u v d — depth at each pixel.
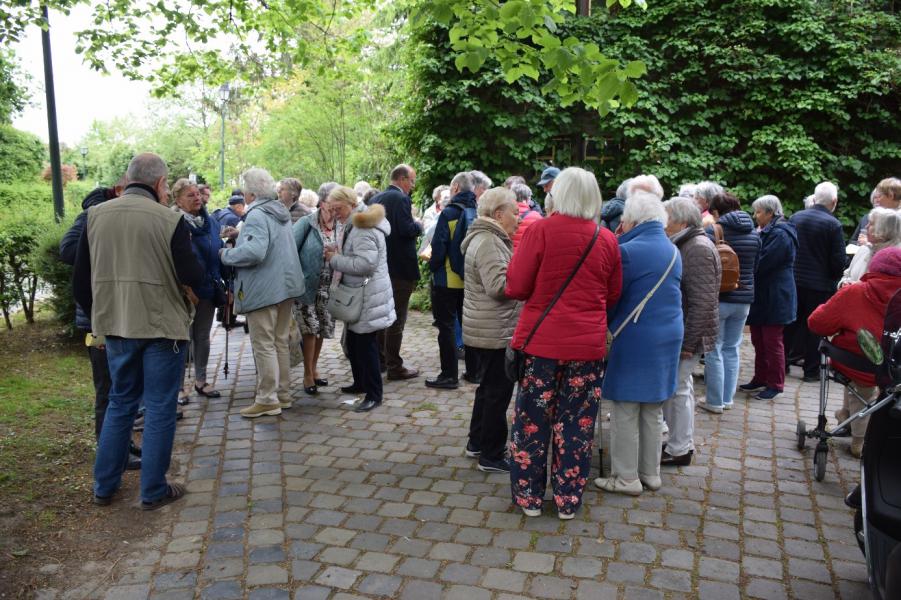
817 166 9.91
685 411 4.32
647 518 3.68
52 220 8.49
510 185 6.24
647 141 10.51
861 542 2.97
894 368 2.87
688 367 4.28
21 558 3.23
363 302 5.40
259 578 3.09
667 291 3.79
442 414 5.44
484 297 4.04
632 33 10.57
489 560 3.25
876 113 10.02
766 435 4.98
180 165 37.75
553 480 3.72
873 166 10.19
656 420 3.98
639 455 4.09
